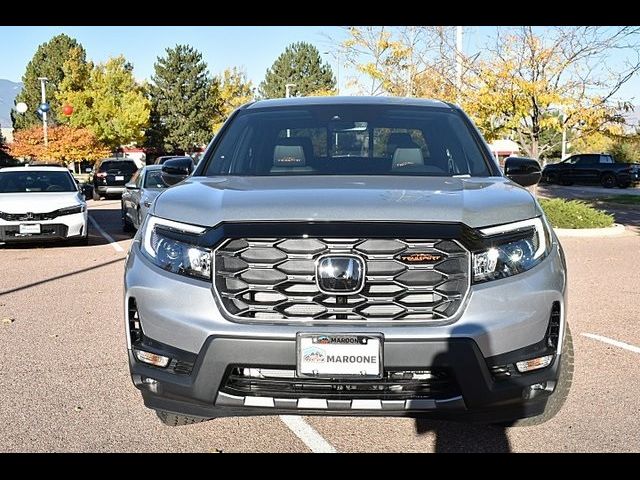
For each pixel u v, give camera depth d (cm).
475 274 334
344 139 484
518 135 1678
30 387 495
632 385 496
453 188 390
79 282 935
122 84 5141
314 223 334
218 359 329
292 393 330
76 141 4284
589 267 1035
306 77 7344
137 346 355
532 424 405
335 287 326
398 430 419
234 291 334
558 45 1552
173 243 354
